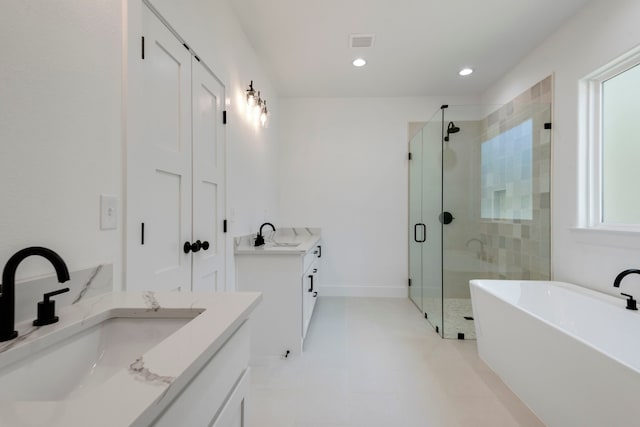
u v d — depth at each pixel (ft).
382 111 12.52
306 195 12.73
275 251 7.20
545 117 8.18
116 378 1.48
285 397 5.64
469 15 7.31
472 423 4.94
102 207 3.18
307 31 8.00
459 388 5.93
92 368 2.44
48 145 2.59
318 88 11.67
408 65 9.80
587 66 6.82
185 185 5.07
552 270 7.93
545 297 7.10
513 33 8.00
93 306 2.67
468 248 10.41
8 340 1.96
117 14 3.39
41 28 2.52
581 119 7.07
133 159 3.63
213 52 6.13
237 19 7.48
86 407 1.26
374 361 7.02
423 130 11.28
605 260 6.43
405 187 12.50
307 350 7.59
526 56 9.13
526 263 8.85
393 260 12.55
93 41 3.07
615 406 3.53
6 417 1.20
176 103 4.77
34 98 2.46
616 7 6.09
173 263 4.71
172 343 1.89
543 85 8.34
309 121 12.67
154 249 4.19
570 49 7.34
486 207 10.32
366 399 5.58
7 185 2.25
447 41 8.43
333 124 12.64
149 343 2.58
